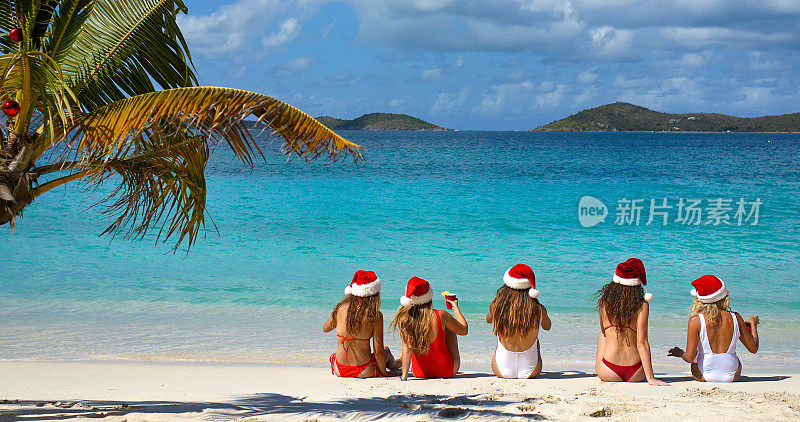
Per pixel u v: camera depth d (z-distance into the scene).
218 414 4.46
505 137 170.88
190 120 3.77
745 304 10.05
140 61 4.40
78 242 15.18
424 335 5.93
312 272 12.44
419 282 6.01
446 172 41.00
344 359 6.12
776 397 5.12
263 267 12.85
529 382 5.84
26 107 3.78
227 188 29.17
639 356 5.84
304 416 4.39
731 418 4.38
